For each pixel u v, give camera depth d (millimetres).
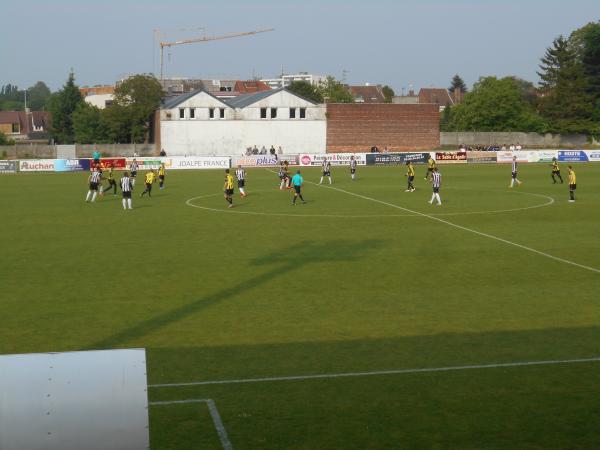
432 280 23750
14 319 19109
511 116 125625
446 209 42438
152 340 17281
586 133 117125
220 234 33562
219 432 12062
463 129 128625
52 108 136250
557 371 14930
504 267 25719
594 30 123000
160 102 120562
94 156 80188
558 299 21141
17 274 24844
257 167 84625
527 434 11961
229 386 14164
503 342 16969
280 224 36781
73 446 7559
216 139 104875
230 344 16953
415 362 15555
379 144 109250
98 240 31984
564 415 12703
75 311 19938
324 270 25359
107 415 7645
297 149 107312
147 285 23125
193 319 19141
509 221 37312
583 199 47344
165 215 40656
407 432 12062
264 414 12805
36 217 40094
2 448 7391
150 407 13094
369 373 14867
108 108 120250
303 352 16312
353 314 19594
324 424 12383
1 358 7824
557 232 33562
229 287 22828
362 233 33656
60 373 7715
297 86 146375
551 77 124250
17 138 174750
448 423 12406
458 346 16688
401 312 19781
